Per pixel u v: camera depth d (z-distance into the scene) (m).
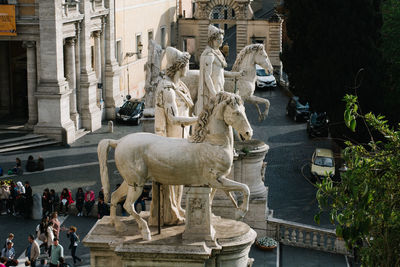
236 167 36.56
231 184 21.14
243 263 22.64
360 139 48.28
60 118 59.31
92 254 22.39
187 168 21.36
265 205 37.03
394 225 19.00
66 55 62.22
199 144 21.31
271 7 129.62
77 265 35.56
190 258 21.38
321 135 59.94
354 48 49.78
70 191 46.59
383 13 54.34
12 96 67.12
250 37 98.69
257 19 97.94
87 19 64.25
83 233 39.91
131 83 80.12
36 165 51.41
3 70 66.56
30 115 60.75
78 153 56.56
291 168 52.09
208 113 21.19
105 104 70.75
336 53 50.00
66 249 37.69
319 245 37.50
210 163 21.14
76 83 63.69
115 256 22.36
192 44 114.31
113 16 71.50
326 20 50.06
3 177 49.56
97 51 69.06
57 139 59.19
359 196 19.19
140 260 21.62
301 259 36.25
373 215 19.28
